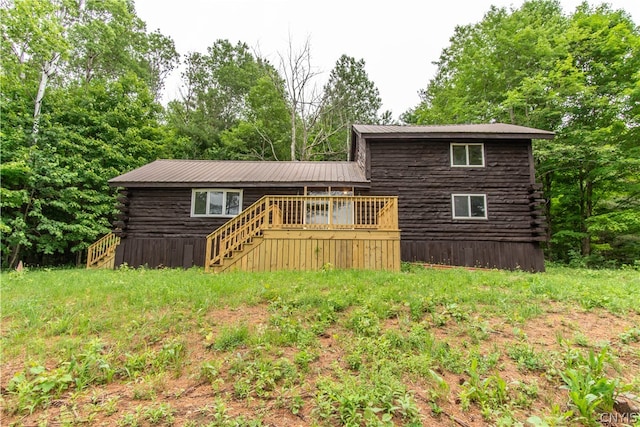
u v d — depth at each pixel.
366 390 3.02
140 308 5.02
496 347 3.85
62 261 16.77
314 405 2.93
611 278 8.95
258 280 6.90
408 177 12.59
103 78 19.81
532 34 17.50
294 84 24.53
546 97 15.91
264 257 9.41
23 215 14.11
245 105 28.33
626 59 15.69
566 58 16.78
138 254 12.27
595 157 14.73
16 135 13.88
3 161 13.57
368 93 30.45
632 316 4.84
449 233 12.18
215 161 15.39
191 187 12.36
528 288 6.28
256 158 25.17
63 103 16.55
